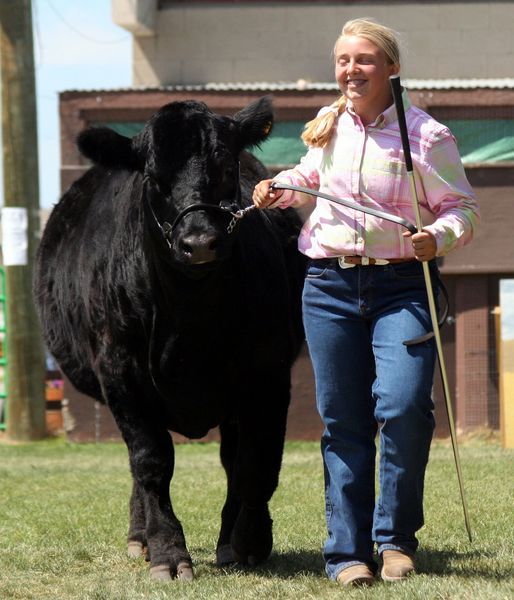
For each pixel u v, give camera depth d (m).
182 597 9.59
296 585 9.97
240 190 10.60
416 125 9.71
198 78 32.69
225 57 32.59
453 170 9.70
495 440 28.25
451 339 29.38
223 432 12.54
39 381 30.75
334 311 9.95
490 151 29.28
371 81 9.67
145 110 30.05
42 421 30.81
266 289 11.16
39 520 15.06
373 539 10.06
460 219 9.57
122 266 11.12
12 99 30.70
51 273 14.60
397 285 9.76
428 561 10.79
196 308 10.48
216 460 24.33
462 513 14.01
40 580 11.11
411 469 9.59
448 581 9.43
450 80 32.16
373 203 9.75
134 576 10.95
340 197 9.84
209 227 9.71
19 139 30.70
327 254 9.90
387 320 9.70
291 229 12.77
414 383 9.45
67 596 10.21
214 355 10.85
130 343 11.12
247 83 32.56
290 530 13.38
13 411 30.59
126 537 13.54
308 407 29.34
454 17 32.19
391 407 9.45
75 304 13.12
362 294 9.80
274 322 11.17
